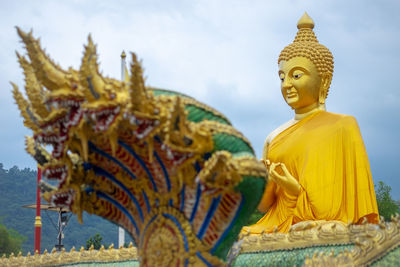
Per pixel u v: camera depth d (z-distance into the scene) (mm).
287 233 19234
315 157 20891
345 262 15422
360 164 20766
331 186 20453
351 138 21125
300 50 22484
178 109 12297
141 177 14977
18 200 68812
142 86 12734
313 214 20375
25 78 15078
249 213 13977
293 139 21750
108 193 15828
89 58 13078
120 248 21688
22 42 13664
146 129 12969
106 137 14109
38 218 26719
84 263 20609
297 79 22344
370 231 17312
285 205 21125
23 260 21312
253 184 13375
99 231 66688
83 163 15430
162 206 14617
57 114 13930
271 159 22156
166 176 14445
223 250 14047
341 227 19031
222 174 12398
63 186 15273
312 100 22547
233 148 13672
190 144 12852
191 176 13852
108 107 13039
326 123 21656
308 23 23359
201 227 14016
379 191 40500
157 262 14359
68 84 13664
